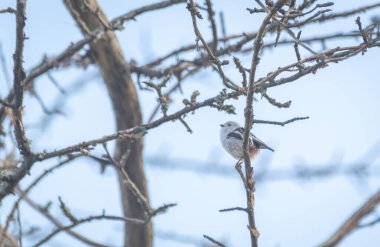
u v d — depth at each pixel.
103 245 12.14
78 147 9.75
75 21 13.50
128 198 13.30
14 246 11.48
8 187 9.81
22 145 9.41
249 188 8.52
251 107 8.60
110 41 13.45
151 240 13.43
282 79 9.21
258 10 9.01
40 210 12.24
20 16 8.72
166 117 9.88
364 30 9.43
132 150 13.29
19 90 9.05
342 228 6.20
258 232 8.38
